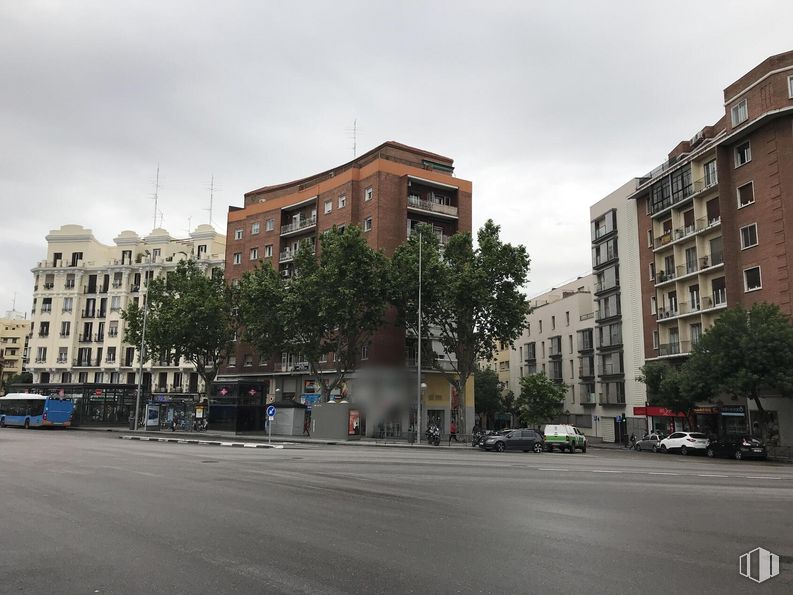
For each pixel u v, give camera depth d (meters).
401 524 9.28
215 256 80.19
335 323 47.19
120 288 81.25
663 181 48.81
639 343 52.84
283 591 5.88
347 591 5.91
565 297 71.75
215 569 6.62
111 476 15.20
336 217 57.88
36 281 83.56
